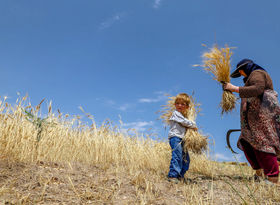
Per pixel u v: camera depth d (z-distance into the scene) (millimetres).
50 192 2807
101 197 2848
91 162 4672
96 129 5789
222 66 4375
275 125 3953
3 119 4441
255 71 4137
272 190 3490
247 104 4133
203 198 3150
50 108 5094
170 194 3229
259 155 4008
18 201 2451
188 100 4488
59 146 4828
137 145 5738
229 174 5059
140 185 3414
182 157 4324
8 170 3277
